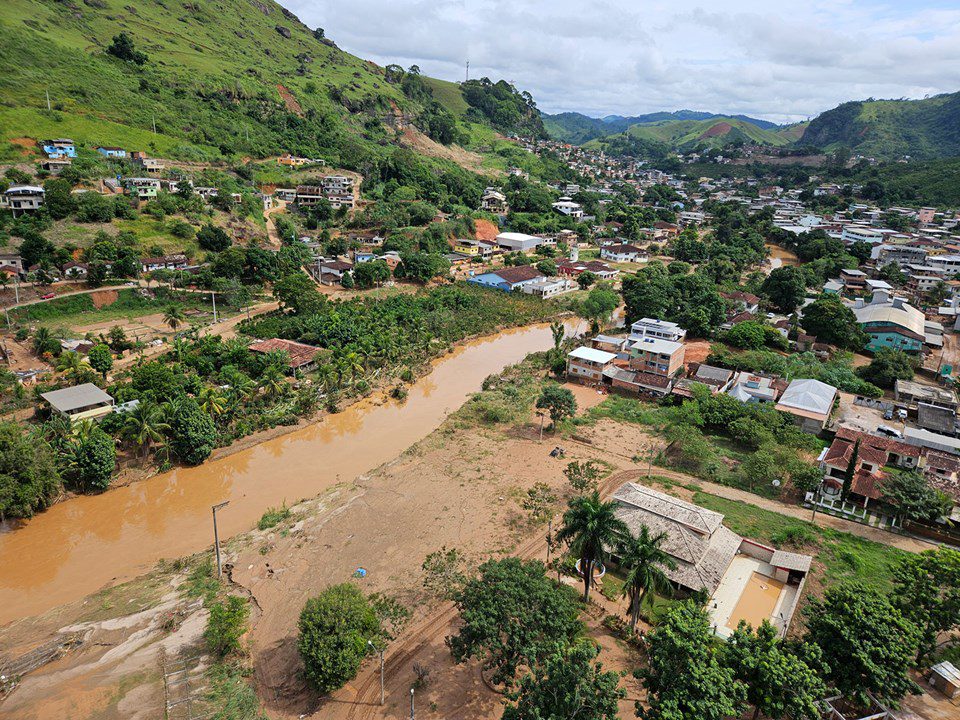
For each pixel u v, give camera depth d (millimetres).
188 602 44906
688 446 66625
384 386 88562
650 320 106938
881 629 33406
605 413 80688
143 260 114062
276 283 110875
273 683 37688
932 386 87188
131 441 64500
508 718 29609
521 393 86688
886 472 59781
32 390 72438
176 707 35562
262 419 73188
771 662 31281
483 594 36375
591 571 43125
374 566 49312
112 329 88000
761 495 61312
